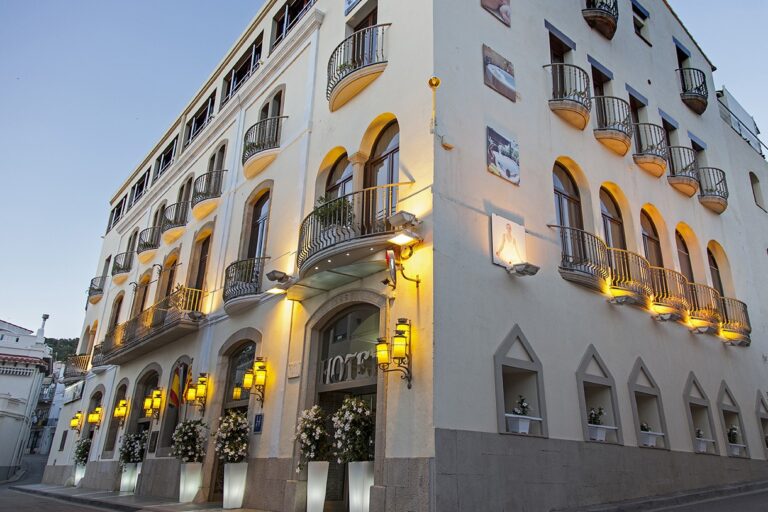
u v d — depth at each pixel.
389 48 11.27
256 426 11.66
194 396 13.98
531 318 9.80
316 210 10.63
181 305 15.71
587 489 9.44
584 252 11.62
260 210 15.25
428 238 8.73
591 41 14.78
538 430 9.08
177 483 13.98
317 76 13.86
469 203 9.49
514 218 10.25
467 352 8.45
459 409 8.01
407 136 9.92
